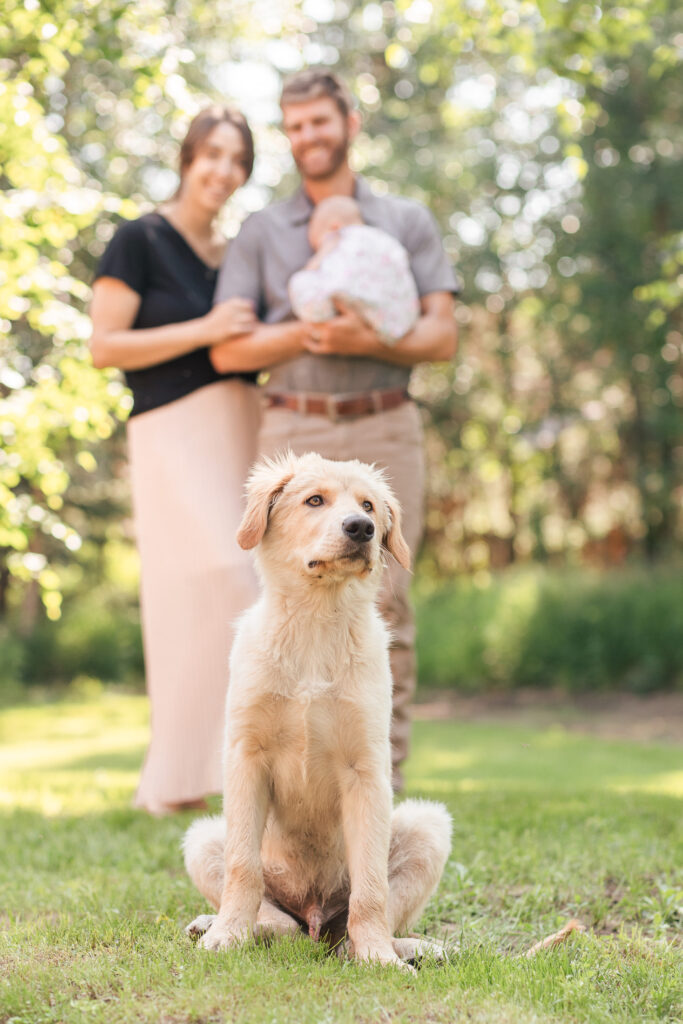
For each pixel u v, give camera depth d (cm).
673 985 304
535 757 1144
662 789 809
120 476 1994
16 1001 280
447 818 370
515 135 2036
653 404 2044
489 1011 273
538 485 2392
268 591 351
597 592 1805
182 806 618
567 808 606
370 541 336
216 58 1480
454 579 2280
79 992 291
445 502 2497
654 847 484
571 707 1661
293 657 341
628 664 1741
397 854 362
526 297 2170
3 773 1014
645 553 2162
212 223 649
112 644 2169
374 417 546
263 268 566
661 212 1908
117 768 1108
